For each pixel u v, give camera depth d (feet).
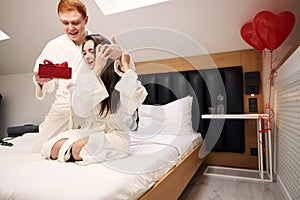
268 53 6.82
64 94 4.00
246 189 5.23
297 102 4.15
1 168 2.74
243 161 7.03
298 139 4.07
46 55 4.59
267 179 5.89
